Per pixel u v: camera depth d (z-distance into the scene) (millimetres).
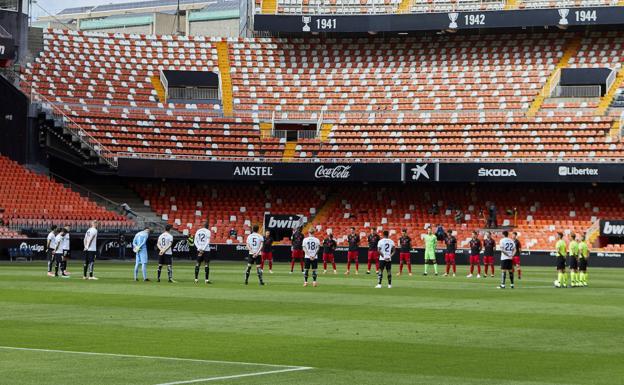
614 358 16734
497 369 15305
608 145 66125
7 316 22531
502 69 73875
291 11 77500
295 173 65500
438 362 15992
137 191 69438
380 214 68250
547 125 68562
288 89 74688
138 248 36875
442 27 71812
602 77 70250
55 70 71812
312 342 18344
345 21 73250
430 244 47875
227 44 78438
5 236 56125
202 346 17547
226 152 69000
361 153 68812
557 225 65500
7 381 13508
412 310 25422
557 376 14680
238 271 46875
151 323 21312
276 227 57188
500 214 67188
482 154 67438
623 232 60969
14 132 64938
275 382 13742
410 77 74750
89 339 18344
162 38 77875
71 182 68438
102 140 67500
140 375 14164
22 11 70188
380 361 16000
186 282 36406
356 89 74312
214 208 68625
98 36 76438
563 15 69688
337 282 38594
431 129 70125
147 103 71625
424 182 67938
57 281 35656
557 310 26172
